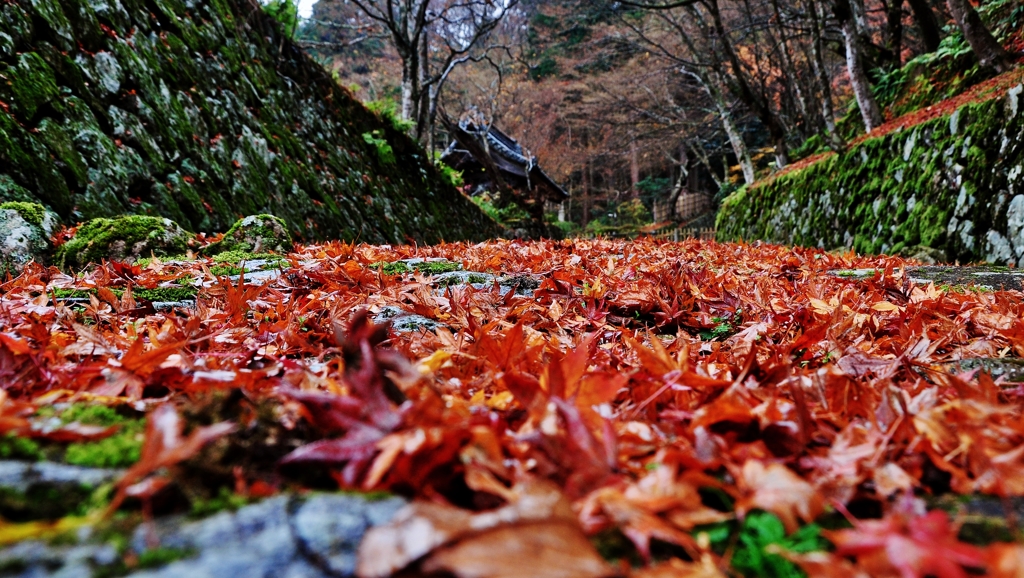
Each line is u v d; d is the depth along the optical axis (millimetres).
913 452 846
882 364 1546
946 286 3422
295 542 598
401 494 706
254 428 797
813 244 12195
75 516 650
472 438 721
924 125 8805
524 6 26797
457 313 2361
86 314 2174
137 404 1044
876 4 21062
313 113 10211
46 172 4730
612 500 643
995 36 11102
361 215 10109
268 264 3908
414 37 14016
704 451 816
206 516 646
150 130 6164
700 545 624
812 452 891
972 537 672
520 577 483
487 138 20359
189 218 6191
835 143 11664
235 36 8672
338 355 1749
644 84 24156
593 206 43062
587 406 891
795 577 613
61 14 5531
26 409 930
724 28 16469
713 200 30609
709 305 2771
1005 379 1498
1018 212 6371
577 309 2768
